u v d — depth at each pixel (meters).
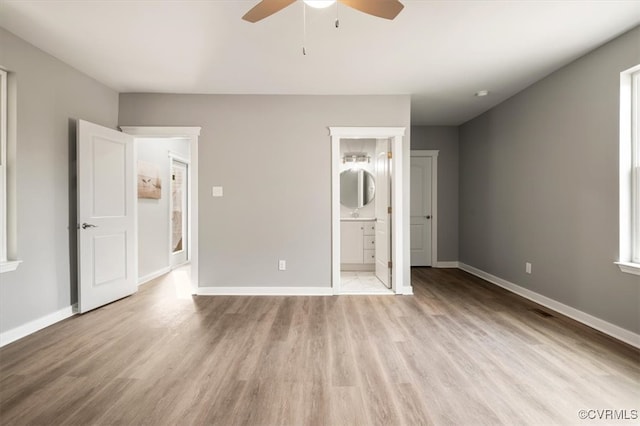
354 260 5.77
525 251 4.00
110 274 3.74
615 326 2.79
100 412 1.79
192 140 4.11
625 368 2.25
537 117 3.75
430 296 4.06
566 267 3.34
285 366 2.30
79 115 3.46
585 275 3.10
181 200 6.51
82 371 2.22
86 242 3.39
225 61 3.21
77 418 1.75
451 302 3.80
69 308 3.33
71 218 3.38
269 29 2.64
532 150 3.85
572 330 2.94
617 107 2.76
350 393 1.98
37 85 2.96
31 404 1.86
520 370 2.24
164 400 1.91
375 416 1.77
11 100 2.74
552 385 2.05
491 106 4.71
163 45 2.91
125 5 2.33
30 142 2.89
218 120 4.12
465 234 5.71
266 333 2.88
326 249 4.15
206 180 4.12
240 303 3.78
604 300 2.90
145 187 4.91
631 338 2.64
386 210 4.43
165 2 2.29
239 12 2.41
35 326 2.93
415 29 2.63
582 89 3.11
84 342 2.69
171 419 1.74
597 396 1.93
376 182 5.04
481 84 3.82
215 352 2.51
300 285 4.15
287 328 3.00
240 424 1.71
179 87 3.91
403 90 4.00
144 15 2.45
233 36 2.75
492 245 4.80
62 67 3.23
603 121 2.89
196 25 2.59
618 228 2.76
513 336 2.81
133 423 1.71
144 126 4.09
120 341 2.71
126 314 3.38
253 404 1.87
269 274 4.15
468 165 5.57
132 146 4.05
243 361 2.37
